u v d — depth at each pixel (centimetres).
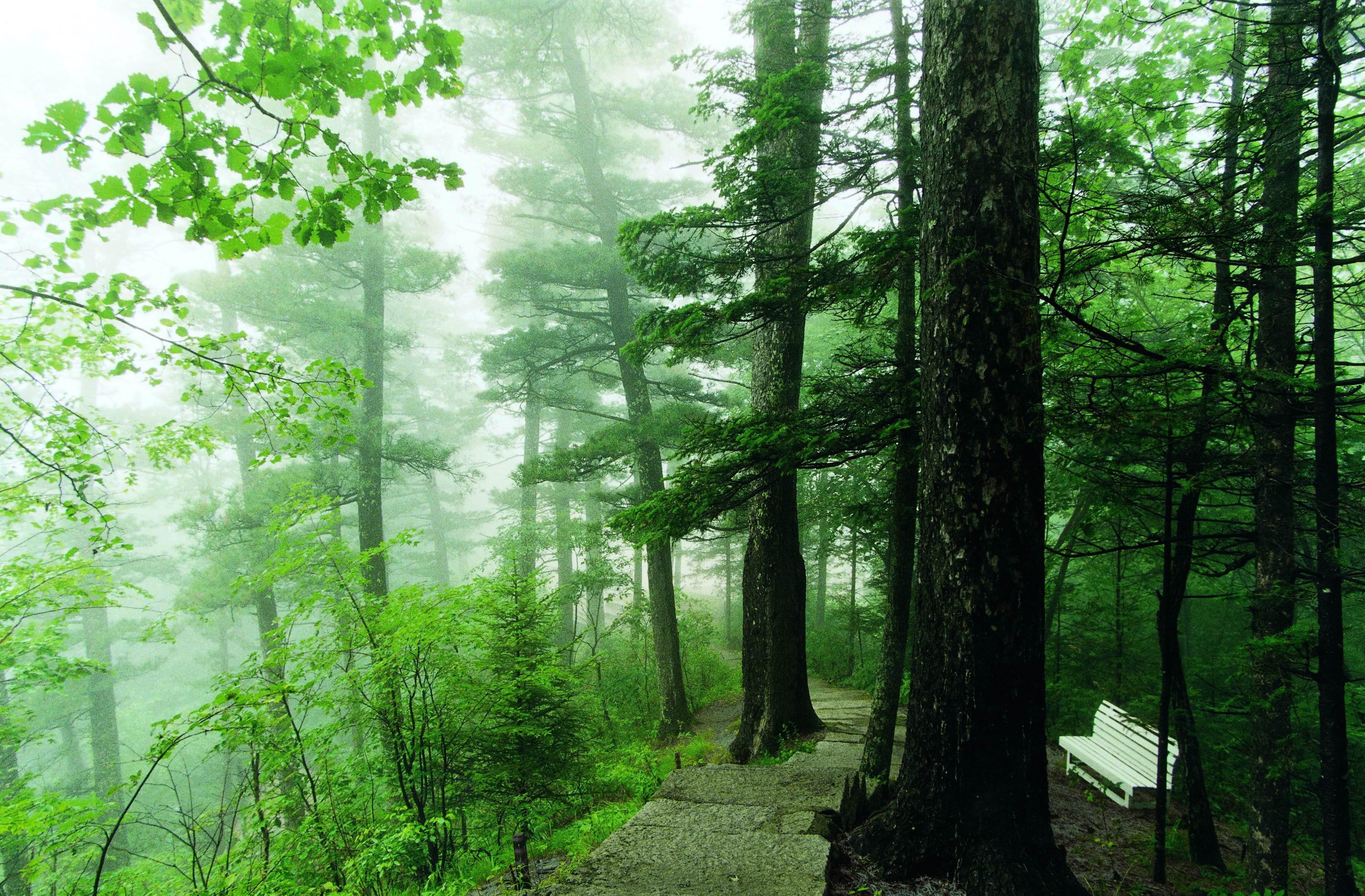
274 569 650
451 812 570
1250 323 478
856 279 595
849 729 855
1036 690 357
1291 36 421
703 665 1828
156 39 258
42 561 682
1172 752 537
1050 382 438
